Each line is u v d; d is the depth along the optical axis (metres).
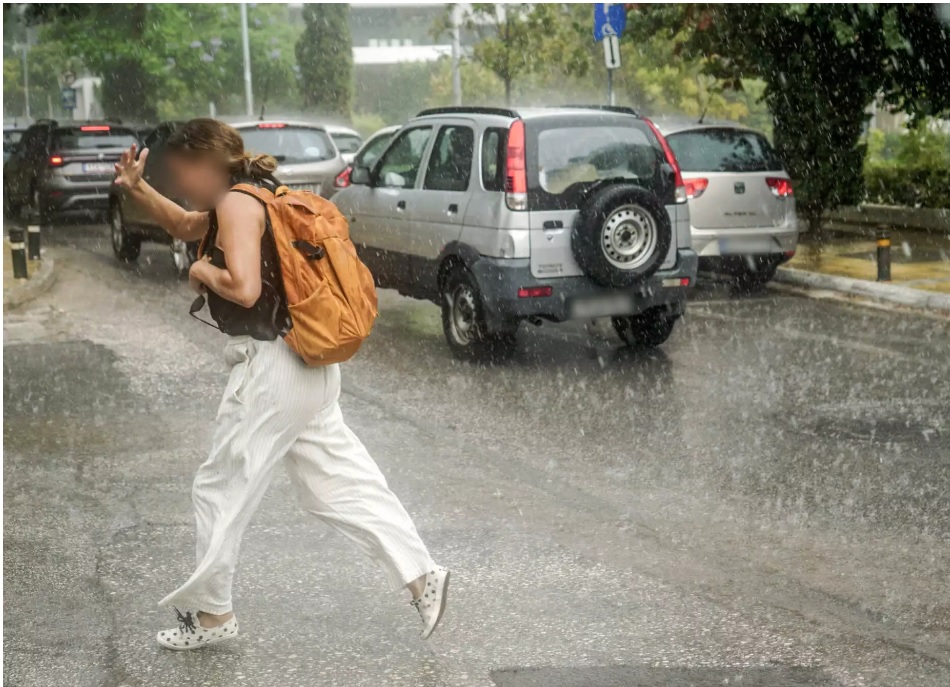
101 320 12.29
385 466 7.02
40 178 22.66
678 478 6.72
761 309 12.66
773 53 17.09
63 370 9.84
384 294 14.30
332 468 4.40
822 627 4.70
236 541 4.36
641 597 5.01
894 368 9.55
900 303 12.80
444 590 4.44
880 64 16.33
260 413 4.23
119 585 5.22
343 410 8.41
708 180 13.23
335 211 4.34
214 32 48.66
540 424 7.98
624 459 7.12
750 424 7.89
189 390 9.08
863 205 18.72
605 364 9.93
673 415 8.16
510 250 9.48
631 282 9.57
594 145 9.77
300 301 4.17
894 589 5.10
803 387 8.94
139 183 4.57
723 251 13.35
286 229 4.20
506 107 10.22
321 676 4.32
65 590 5.16
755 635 4.63
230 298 4.11
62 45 47.75
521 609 4.90
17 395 8.95
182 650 4.52
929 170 18.59
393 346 10.84
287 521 6.04
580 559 5.46
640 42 18.73
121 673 4.36
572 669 4.34
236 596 5.06
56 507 6.31
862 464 6.93
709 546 5.63
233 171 4.27
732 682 4.23
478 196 9.81
